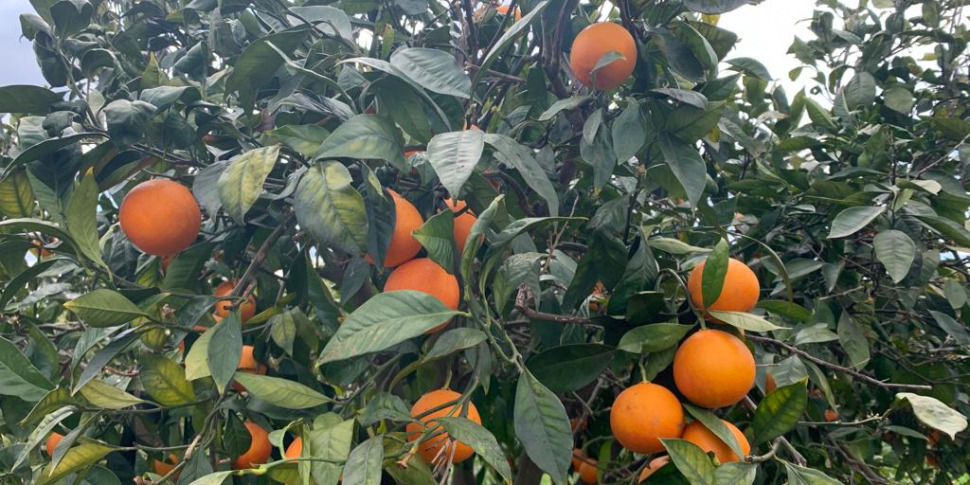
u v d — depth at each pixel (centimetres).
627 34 203
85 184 183
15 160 192
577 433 305
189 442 239
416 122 194
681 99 193
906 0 366
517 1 247
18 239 208
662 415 176
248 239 239
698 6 207
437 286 182
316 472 145
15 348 190
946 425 165
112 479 194
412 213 186
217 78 253
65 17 207
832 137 307
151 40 300
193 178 217
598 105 224
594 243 214
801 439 281
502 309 183
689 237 324
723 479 156
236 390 230
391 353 234
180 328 193
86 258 201
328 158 171
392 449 163
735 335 191
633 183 262
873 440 318
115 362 295
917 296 287
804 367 230
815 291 295
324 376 203
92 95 218
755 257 315
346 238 161
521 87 297
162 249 203
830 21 374
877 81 376
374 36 264
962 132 307
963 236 237
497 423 305
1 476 208
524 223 162
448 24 280
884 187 261
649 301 189
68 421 222
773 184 287
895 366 290
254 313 255
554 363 197
